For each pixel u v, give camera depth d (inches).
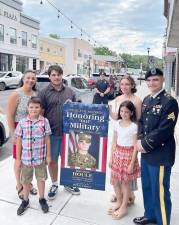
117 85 786.8
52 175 192.7
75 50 2495.1
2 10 1373.0
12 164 249.8
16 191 199.2
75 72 2539.4
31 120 167.8
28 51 1632.6
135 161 165.3
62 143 181.2
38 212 173.6
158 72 147.0
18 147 171.8
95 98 537.0
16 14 1486.2
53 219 167.3
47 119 181.9
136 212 176.6
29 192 188.4
